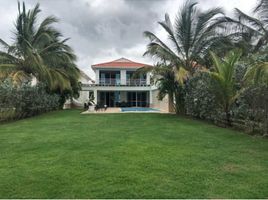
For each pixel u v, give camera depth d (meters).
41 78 20.42
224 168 5.11
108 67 34.94
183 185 4.21
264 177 4.59
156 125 12.09
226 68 10.99
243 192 3.94
